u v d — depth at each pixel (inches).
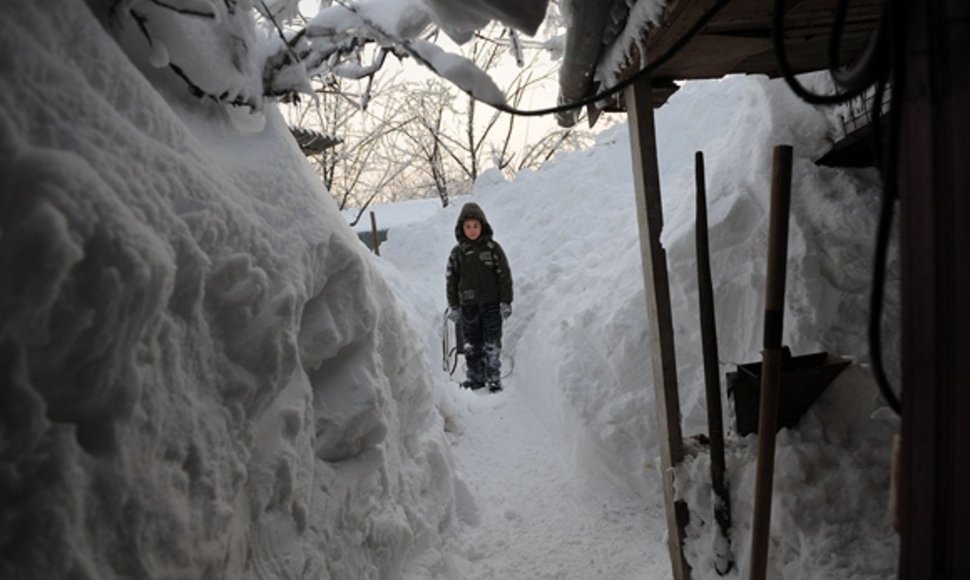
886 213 29.6
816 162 116.5
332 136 189.3
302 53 78.7
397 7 71.8
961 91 24.1
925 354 26.3
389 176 565.6
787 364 82.8
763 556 71.2
